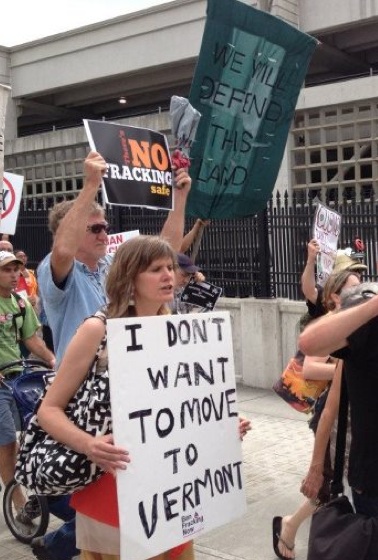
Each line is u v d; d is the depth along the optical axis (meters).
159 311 2.67
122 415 2.33
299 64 5.27
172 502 2.45
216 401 2.65
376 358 2.23
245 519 4.55
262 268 8.32
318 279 5.31
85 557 2.54
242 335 8.40
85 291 3.24
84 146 17.47
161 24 18.20
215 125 4.98
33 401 4.00
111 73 19.44
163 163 3.94
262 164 5.31
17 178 7.00
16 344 4.78
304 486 3.06
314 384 3.79
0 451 4.46
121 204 3.70
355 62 19.02
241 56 4.95
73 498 2.54
